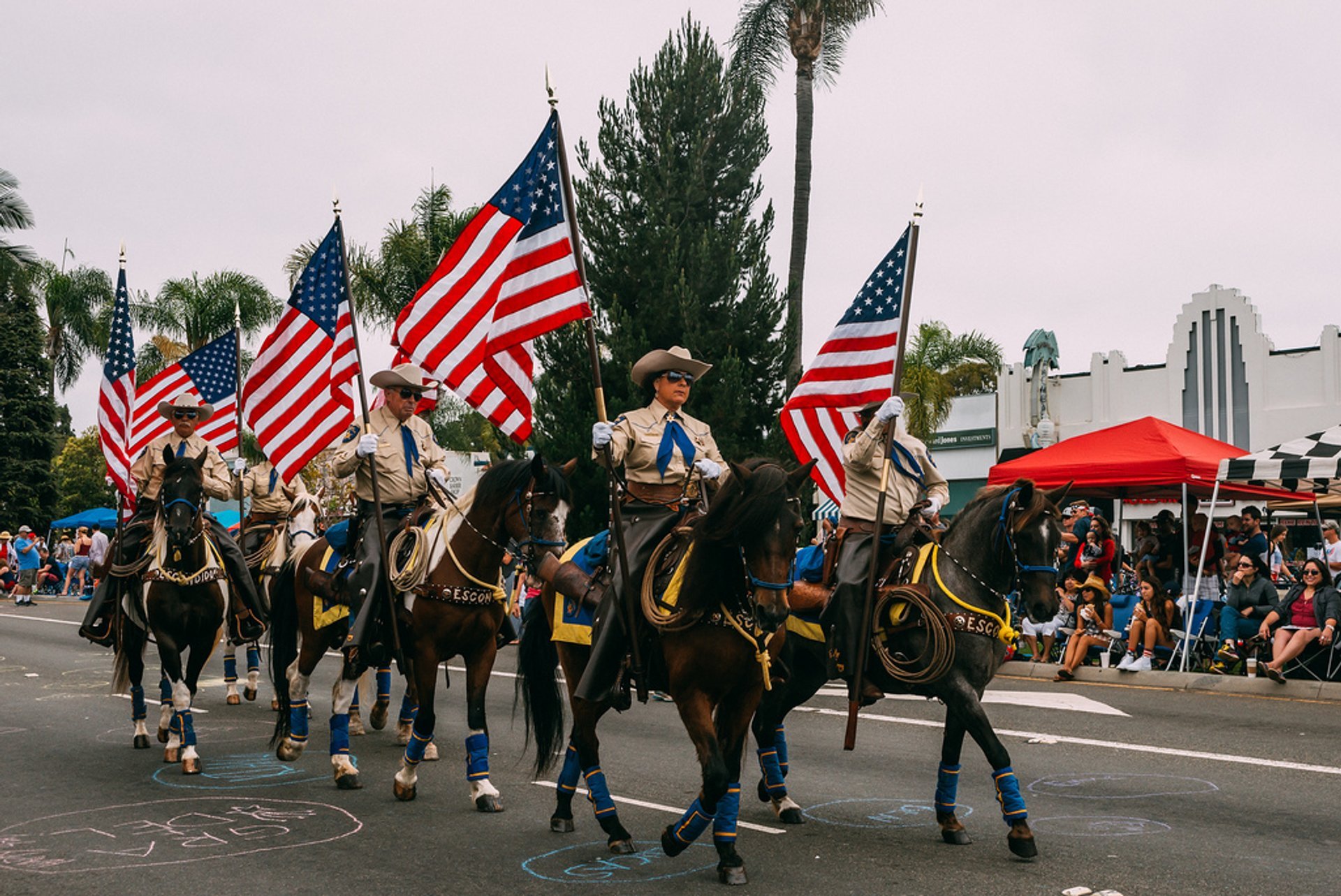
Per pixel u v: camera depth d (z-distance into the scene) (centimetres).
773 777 711
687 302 2002
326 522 1352
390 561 777
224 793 788
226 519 2650
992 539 652
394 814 727
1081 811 721
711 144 2134
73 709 1197
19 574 2961
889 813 723
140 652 968
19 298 4566
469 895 559
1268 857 611
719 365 2017
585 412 2033
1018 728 1034
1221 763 872
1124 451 1491
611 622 618
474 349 785
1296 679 1266
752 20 2508
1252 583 1358
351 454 809
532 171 775
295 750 880
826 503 1408
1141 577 1412
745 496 554
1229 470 1366
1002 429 3594
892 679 667
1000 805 654
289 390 1001
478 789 742
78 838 667
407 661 819
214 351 1262
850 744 682
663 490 665
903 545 699
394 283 2773
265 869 603
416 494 849
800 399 786
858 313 776
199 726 1078
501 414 777
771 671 657
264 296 3528
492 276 788
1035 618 639
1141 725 1048
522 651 711
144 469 985
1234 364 3203
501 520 741
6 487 4372
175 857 628
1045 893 550
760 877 582
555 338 2084
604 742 984
